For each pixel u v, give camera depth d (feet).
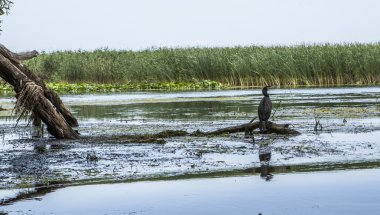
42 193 27.94
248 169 32.63
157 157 37.52
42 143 46.39
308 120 58.39
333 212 23.04
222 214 23.22
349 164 33.27
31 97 47.67
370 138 44.06
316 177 29.68
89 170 33.65
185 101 89.30
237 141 44.21
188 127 54.90
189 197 26.21
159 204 25.11
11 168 35.01
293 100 85.25
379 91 100.89
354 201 24.62
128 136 47.91
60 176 32.09
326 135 46.50
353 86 118.73
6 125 61.31
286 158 35.94
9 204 25.88
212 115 66.49
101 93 119.24
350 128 50.67
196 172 32.19
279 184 28.30
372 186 27.22
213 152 39.09
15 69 47.93
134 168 33.91
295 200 25.04
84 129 55.42
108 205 25.27
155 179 30.55
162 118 64.49
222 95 101.04
